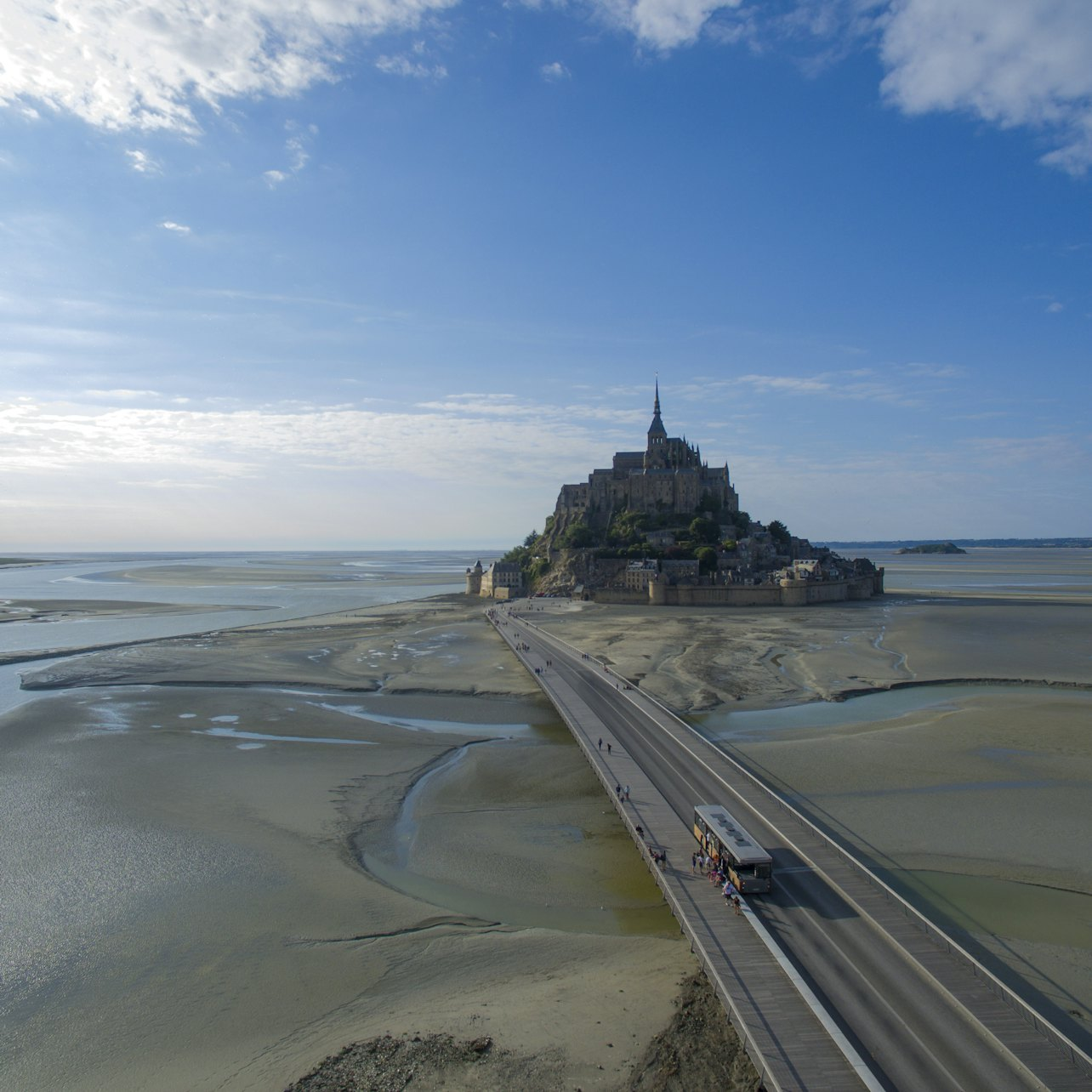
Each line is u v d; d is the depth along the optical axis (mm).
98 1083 33594
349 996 39469
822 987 36750
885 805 64312
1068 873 52031
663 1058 34031
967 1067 31391
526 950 43281
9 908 47906
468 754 81688
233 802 66312
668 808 60344
